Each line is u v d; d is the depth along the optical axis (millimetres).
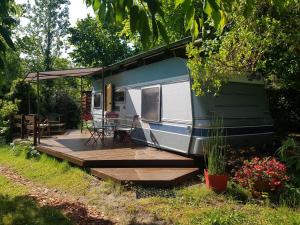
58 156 9266
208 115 8320
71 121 19047
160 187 6926
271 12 7043
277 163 6547
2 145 13438
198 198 6203
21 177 8641
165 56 9508
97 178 7602
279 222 5102
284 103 12086
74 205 6254
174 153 9195
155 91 9922
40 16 35719
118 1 1988
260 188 6238
